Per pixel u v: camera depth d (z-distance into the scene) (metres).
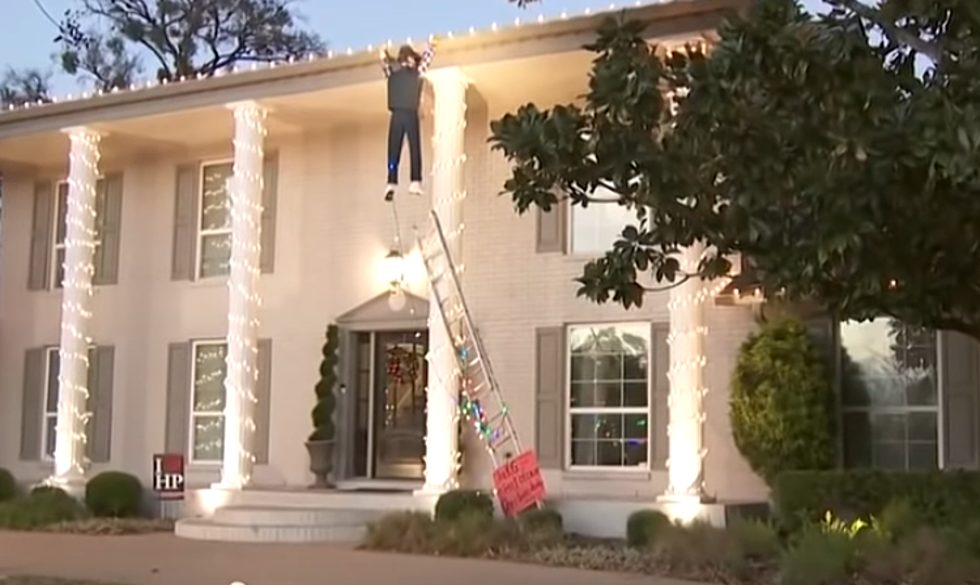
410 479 17.33
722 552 11.90
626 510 14.94
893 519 12.25
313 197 18.38
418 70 15.40
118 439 19.47
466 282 17.08
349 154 18.20
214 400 18.89
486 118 17.20
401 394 17.59
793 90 7.14
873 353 14.80
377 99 17.00
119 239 19.95
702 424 14.69
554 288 16.55
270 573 11.73
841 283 7.57
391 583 11.05
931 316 8.05
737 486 15.11
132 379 19.53
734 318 15.38
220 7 33.03
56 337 20.44
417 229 17.50
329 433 17.42
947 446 14.27
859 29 7.10
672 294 14.66
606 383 16.25
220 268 19.12
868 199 6.70
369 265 17.81
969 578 10.83
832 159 6.69
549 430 16.38
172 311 19.34
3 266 21.19
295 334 18.23
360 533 15.30
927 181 6.56
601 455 16.17
